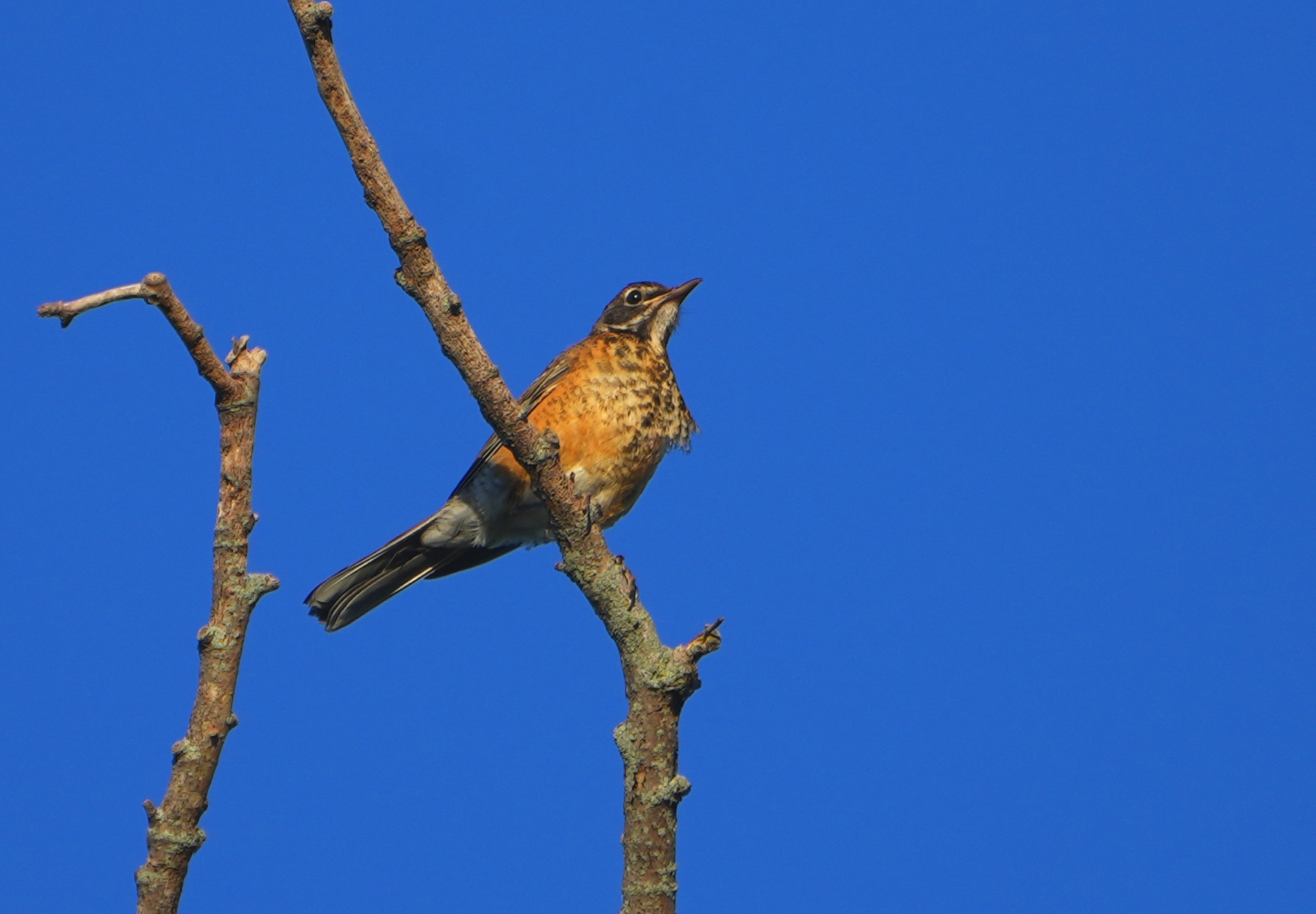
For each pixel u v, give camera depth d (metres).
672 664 9.57
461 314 9.80
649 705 9.53
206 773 7.66
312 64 8.88
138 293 7.71
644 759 9.45
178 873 7.57
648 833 9.34
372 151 9.22
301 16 8.66
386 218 9.41
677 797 9.36
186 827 7.59
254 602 7.88
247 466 7.97
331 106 9.02
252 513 7.96
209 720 7.68
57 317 7.63
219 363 7.94
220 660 7.75
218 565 7.88
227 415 7.99
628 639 9.85
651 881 9.30
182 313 7.82
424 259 9.60
